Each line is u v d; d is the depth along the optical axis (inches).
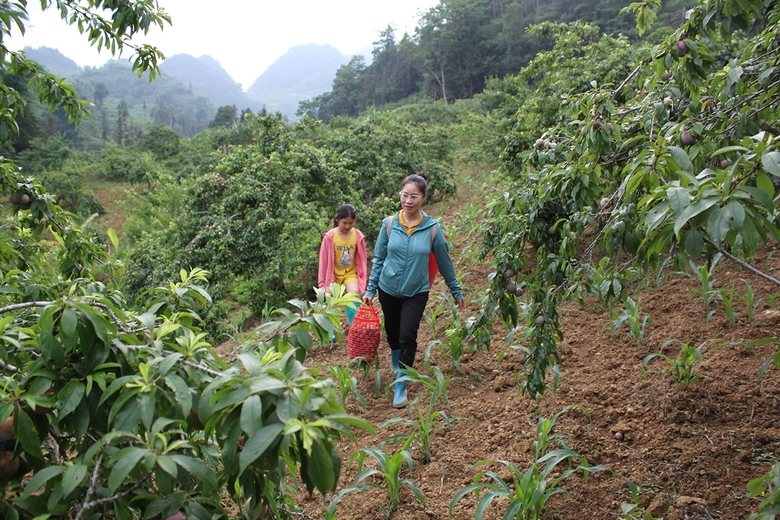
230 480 61.3
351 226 185.0
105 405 58.1
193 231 298.4
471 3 2906.0
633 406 116.4
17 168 134.1
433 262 149.9
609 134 85.5
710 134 75.8
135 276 281.4
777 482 53.7
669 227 56.6
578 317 173.0
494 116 675.4
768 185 52.0
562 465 105.5
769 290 145.4
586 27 293.3
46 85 143.6
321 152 337.1
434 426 131.0
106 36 145.6
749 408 104.1
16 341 56.9
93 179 1465.3
